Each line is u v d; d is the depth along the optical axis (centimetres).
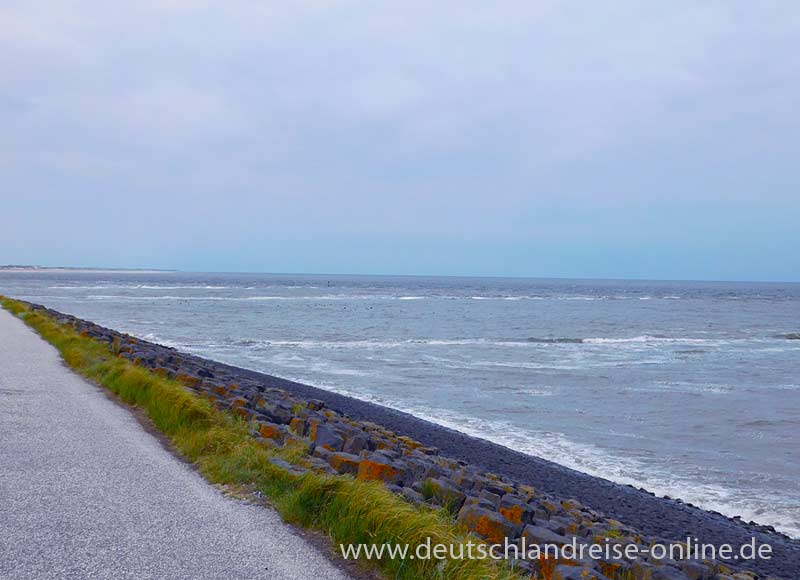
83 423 1045
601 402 2378
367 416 1883
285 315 6662
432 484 795
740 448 1781
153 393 1183
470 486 940
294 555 564
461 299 11619
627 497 1303
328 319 6281
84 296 9662
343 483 658
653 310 9256
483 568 522
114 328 4750
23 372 1577
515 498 876
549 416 2114
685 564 743
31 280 19200
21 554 530
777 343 4931
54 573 498
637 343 4750
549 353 3950
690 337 5309
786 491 1431
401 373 2956
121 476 764
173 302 8544
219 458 831
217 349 3747
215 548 567
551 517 874
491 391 2539
